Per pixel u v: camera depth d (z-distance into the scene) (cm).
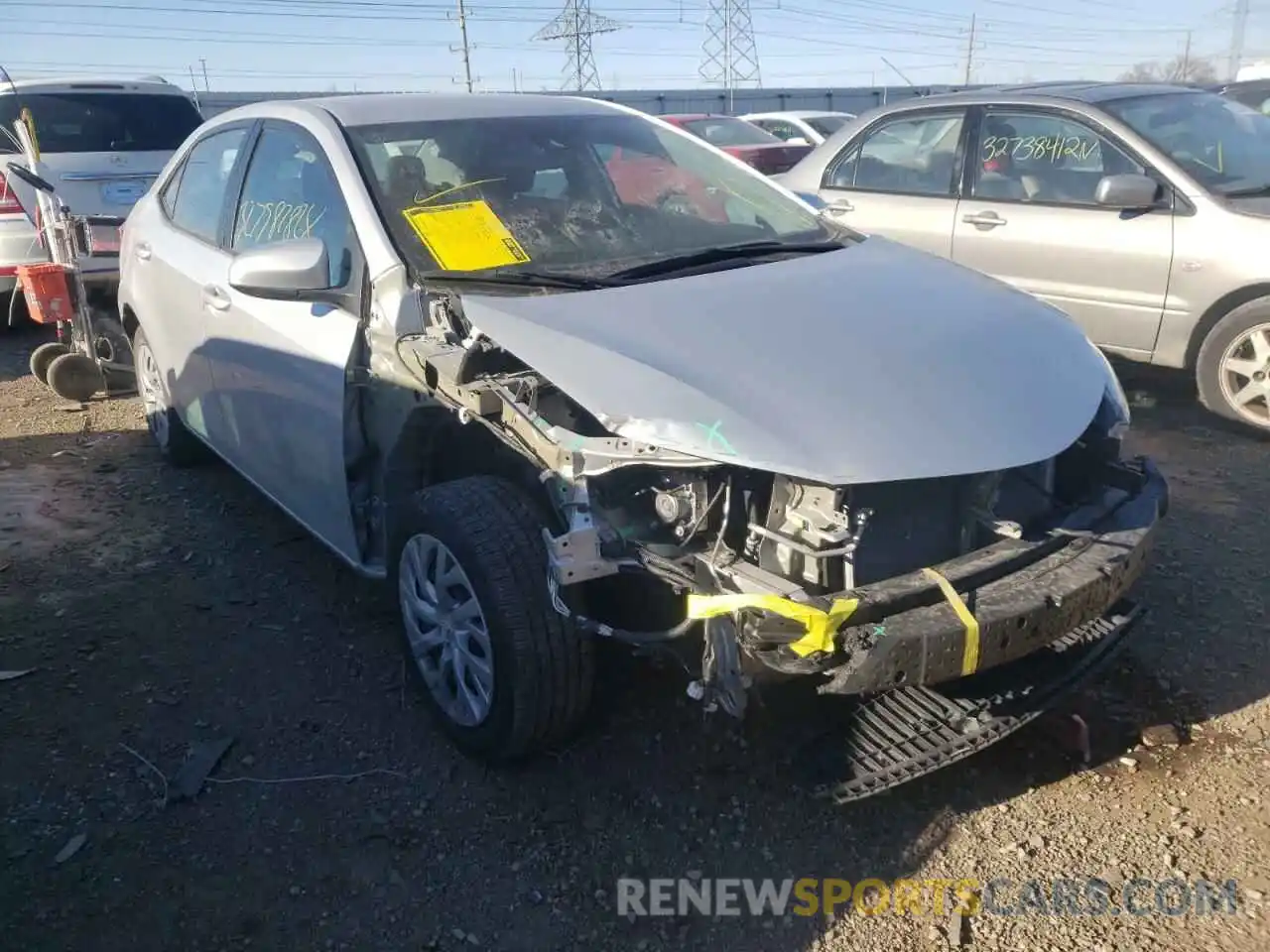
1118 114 591
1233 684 340
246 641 384
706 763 311
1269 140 614
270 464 412
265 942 257
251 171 425
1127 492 308
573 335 290
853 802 295
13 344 860
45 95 881
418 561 320
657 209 386
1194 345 562
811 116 1797
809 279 333
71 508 502
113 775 314
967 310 320
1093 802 292
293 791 307
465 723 311
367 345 341
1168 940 248
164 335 489
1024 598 258
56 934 259
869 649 242
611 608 298
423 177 365
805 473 250
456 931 259
